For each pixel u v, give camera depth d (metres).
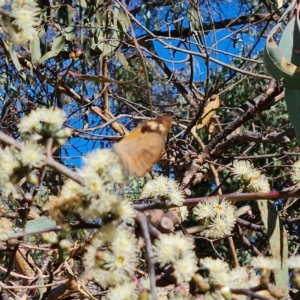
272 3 4.33
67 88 4.08
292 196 2.04
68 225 1.54
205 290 1.47
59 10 3.78
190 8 4.04
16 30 1.82
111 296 1.46
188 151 3.83
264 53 2.50
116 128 4.09
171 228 1.62
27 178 1.51
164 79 4.71
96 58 4.55
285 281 2.02
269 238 2.28
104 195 1.49
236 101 5.54
